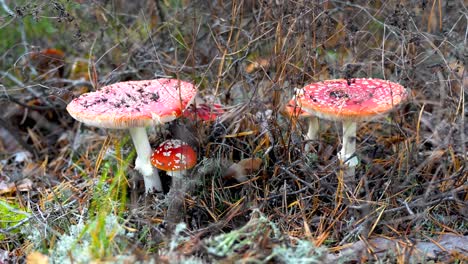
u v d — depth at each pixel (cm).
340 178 74
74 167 91
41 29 106
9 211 78
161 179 84
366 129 88
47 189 85
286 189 77
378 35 90
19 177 89
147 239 71
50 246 70
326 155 83
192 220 74
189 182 77
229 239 64
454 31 85
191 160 77
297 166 79
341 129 87
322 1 82
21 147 98
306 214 75
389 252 67
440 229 73
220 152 81
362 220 73
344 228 72
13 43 102
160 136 85
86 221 72
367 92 71
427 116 86
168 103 72
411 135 84
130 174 84
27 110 100
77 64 103
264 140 82
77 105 72
